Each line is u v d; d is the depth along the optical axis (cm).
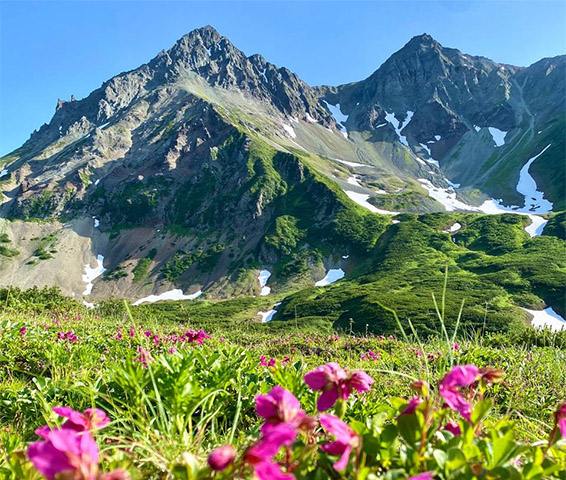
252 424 348
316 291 11819
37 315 1814
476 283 9275
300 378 331
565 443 199
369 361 898
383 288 10081
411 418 175
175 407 274
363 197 19425
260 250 16062
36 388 409
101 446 211
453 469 157
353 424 186
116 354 631
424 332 5716
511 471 153
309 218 17475
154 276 16500
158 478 193
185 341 716
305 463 158
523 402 529
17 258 17062
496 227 13612
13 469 172
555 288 8338
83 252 18138
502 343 1364
